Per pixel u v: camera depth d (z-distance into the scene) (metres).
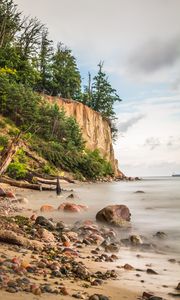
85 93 94.50
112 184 51.56
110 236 10.48
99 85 95.06
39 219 11.54
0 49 54.56
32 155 41.69
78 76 84.69
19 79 58.19
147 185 54.75
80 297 4.34
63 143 55.16
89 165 54.19
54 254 7.25
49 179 32.91
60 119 55.84
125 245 9.47
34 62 62.53
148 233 11.37
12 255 6.42
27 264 5.67
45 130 52.38
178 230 11.89
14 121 48.81
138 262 7.50
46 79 78.25
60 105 75.62
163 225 13.05
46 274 5.40
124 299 4.68
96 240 9.67
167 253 8.54
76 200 22.11
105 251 8.59
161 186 51.31
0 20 58.41
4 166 15.12
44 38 75.38
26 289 4.26
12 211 14.87
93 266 6.79
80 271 5.84
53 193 25.66
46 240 9.05
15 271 5.12
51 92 80.12
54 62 81.81
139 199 25.11
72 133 59.47
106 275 6.07
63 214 15.27
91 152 69.88
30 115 49.38
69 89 83.69
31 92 52.66
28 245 7.65
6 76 50.88
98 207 18.77
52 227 11.09
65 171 49.09
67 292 4.44
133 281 5.85
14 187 26.41
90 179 54.53
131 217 15.34
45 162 43.53
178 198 26.12
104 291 4.96
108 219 12.97
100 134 87.00
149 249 8.99
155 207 19.64
